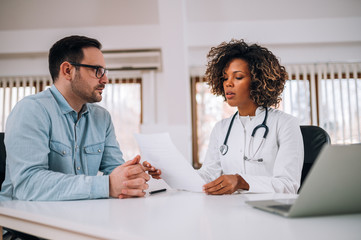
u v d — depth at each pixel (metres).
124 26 4.30
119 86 4.53
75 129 1.30
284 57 4.25
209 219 0.65
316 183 0.59
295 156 1.27
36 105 1.17
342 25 4.04
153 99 4.39
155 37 4.27
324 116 4.18
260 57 1.45
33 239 1.10
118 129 4.48
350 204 0.64
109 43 4.31
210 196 0.98
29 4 4.04
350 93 4.17
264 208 0.71
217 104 4.33
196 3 3.96
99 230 0.59
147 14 4.16
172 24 3.61
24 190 0.99
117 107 4.51
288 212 0.63
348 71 4.19
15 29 4.36
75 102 1.31
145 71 4.44
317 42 4.07
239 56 1.49
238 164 1.42
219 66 1.56
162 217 0.67
